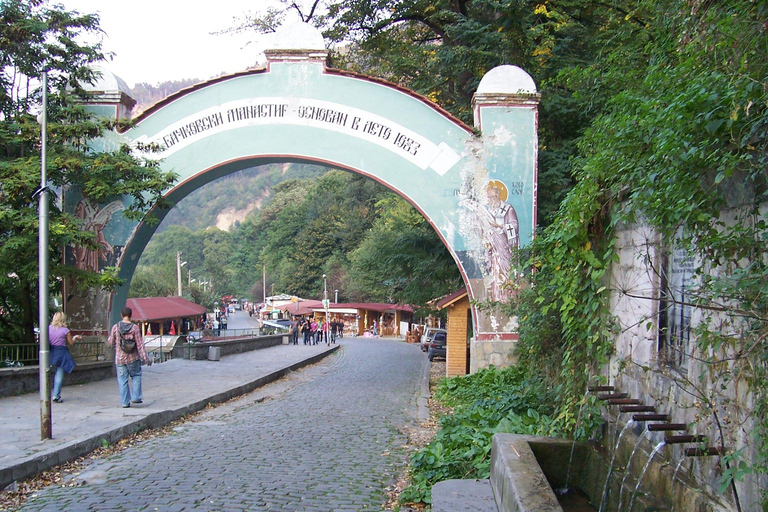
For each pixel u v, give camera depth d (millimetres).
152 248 140000
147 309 42875
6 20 13828
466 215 15320
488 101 15383
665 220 4352
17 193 12977
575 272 6199
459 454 7625
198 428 10852
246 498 6594
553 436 6695
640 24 14219
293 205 104625
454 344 21953
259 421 11688
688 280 4578
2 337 16703
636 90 5508
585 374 6406
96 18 14875
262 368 21766
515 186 15328
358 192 82562
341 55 24672
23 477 7160
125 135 15789
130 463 8156
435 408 13492
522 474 4543
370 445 9531
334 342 46719
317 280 84688
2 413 10445
